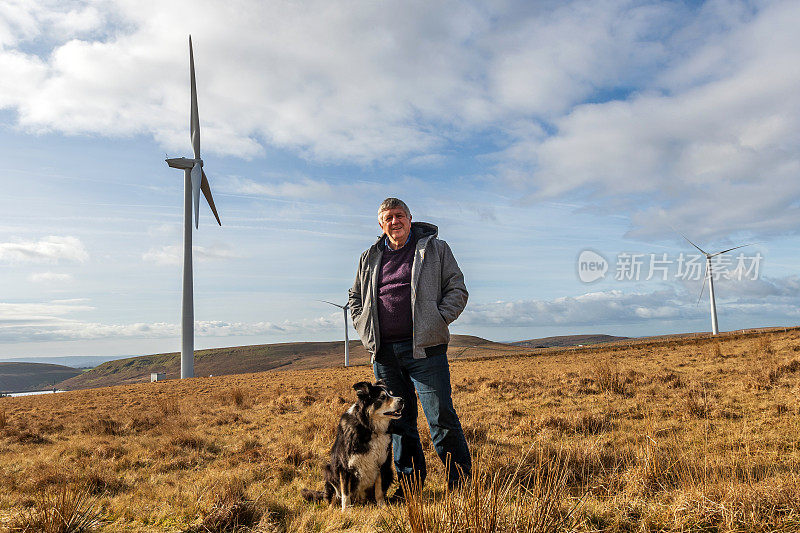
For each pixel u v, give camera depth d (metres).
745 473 4.34
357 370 41.12
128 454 9.19
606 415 9.55
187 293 56.00
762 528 3.24
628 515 3.74
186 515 4.31
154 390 34.25
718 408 8.95
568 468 5.13
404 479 4.64
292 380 33.94
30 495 5.80
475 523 3.31
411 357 4.70
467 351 103.19
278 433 10.98
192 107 51.97
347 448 4.76
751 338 32.97
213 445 9.80
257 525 4.17
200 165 51.88
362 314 5.02
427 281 4.62
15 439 11.77
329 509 4.70
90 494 6.00
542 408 11.65
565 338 186.62
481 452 6.30
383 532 3.74
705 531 3.35
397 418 4.74
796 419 7.60
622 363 23.92
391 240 4.91
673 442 6.30
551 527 3.39
